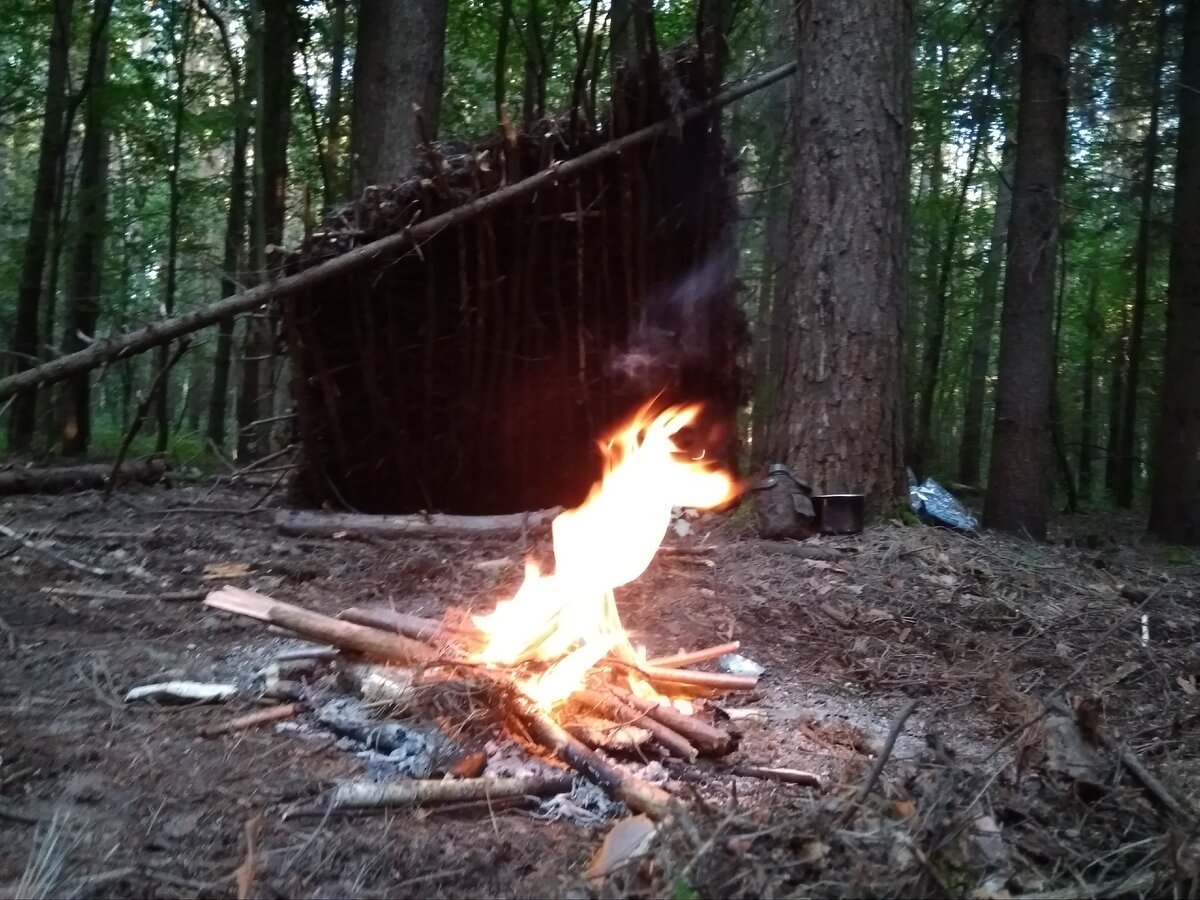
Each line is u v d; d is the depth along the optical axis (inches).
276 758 125.0
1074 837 110.3
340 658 154.6
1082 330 776.3
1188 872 97.0
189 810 110.3
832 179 278.2
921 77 545.3
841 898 89.5
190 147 661.3
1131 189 546.6
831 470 270.7
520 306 283.1
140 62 567.5
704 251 300.5
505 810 116.0
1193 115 374.3
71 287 600.4
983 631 205.2
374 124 378.3
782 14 428.1
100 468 335.9
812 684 174.6
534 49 565.6
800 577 224.7
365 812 111.7
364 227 275.4
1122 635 207.9
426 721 133.6
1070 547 311.6
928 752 140.3
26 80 585.0
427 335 277.3
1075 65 438.6
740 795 122.8
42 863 97.9
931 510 287.9
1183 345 374.6
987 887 96.7
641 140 268.1
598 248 281.9
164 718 136.0
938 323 617.0
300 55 631.8
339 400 290.5
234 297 268.5
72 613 182.2
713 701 159.2
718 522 276.5
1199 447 371.6
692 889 88.6
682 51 287.0
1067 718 132.4
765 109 440.1
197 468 461.7
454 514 313.6
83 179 550.9
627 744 130.0
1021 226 328.8
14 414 484.1
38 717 134.3
